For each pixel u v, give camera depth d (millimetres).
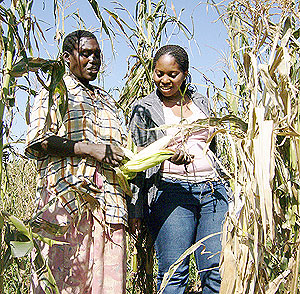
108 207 2252
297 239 1833
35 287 2104
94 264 2193
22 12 1771
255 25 1929
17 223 1539
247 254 1796
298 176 1881
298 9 1915
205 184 2457
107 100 2488
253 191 1731
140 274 3012
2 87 1631
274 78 1862
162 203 2562
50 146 2088
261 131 1687
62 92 1982
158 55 2512
